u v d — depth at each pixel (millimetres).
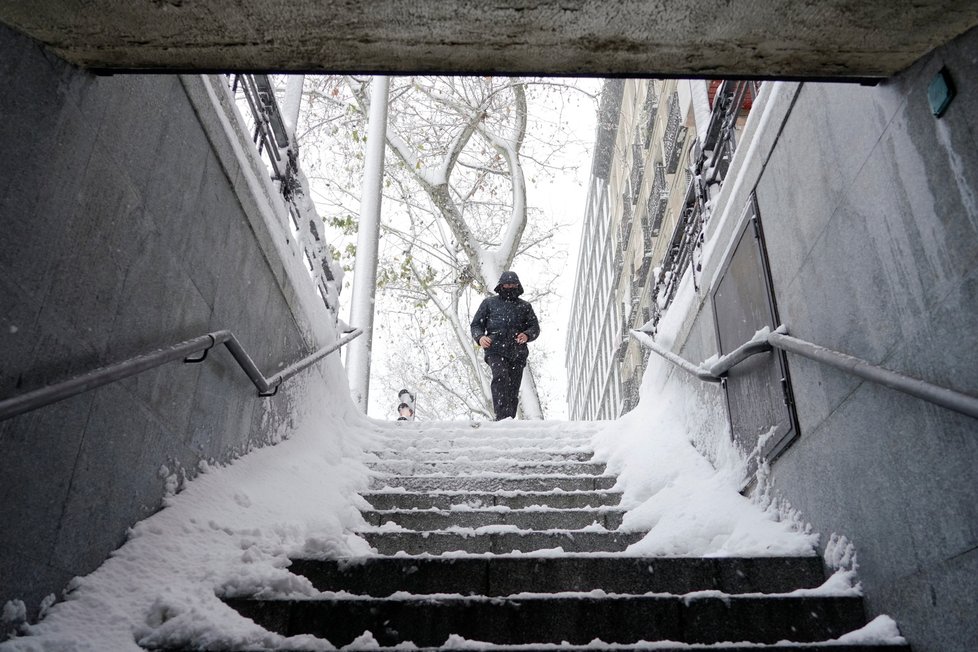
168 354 3312
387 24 2535
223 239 4438
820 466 3564
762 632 3018
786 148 3980
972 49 2434
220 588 3129
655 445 5707
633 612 3045
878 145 2975
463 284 15617
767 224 4301
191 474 3979
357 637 2926
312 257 6773
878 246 2994
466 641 2834
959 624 2486
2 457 2453
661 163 22078
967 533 2443
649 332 7539
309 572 3459
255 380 4621
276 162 5766
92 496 3010
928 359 2664
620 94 15891
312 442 5754
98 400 3029
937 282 2592
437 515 4688
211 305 4273
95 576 2969
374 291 11547
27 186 2559
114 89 3105
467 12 2463
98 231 3012
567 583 3459
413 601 3051
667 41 2623
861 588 3139
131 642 2693
